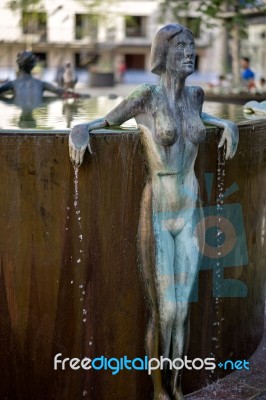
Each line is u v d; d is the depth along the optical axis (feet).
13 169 11.75
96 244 12.14
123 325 12.64
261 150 14.46
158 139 11.58
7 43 93.86
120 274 12.39
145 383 13.08
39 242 12.02
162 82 11.71
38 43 114.42
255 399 13.65
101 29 118.93
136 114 11.77
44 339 12.42
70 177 11.79
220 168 13.10
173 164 11.79
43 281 12.19
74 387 12.69
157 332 12.66
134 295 12.55
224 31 49.90
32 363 12.50
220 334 14.26
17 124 14.64
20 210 11.90
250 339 15.64
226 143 12.81
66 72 24.40
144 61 132.77
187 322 12.94
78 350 12.53
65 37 115.34
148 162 11.93
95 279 12.30
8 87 23.18
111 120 11.87
